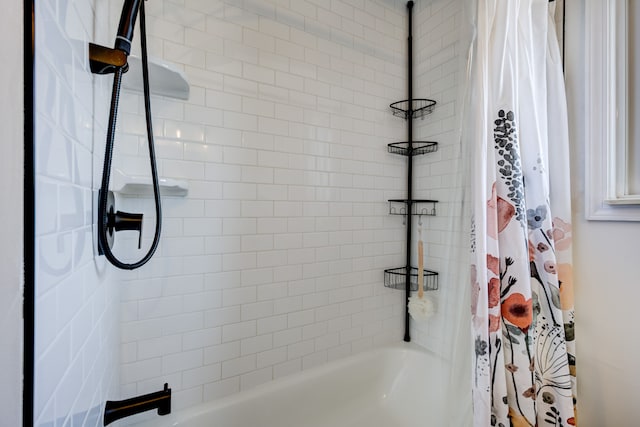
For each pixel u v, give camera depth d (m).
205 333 1.27
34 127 0.30
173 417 1.17
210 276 1.28
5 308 0.28
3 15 0.28
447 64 1.66
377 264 1.77
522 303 0.92
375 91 1.76
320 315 1.57
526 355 0.91
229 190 1.32
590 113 1.03
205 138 1.26
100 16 0.70
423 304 1.64
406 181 1.88
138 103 1.13
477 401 0.87
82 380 0.51
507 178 0.93
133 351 1.13
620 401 0.98
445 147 1.67
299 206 1.50
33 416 0.29
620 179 0.99
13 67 0.28
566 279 1.06
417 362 1.67
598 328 1.03
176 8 1.19
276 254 1.44
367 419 1.56
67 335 0.43
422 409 1.56
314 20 1.54
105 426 0.76
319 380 1.50
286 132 1.46
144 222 1.15
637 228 0.94
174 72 0.99
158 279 1.17
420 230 1.69
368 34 1.72
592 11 1.02
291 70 1.47
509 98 0.92
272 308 1.43
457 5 1.60
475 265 0.90
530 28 0.98
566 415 0.98
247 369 1.36
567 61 1.09
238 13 1.32
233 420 1.27
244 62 1.34
